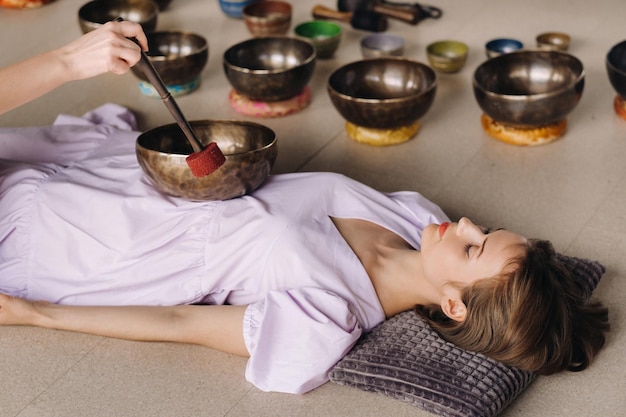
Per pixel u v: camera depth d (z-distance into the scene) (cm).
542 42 375
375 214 230
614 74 308
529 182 291
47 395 209
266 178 232
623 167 296
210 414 201
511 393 197
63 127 269
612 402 203
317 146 317
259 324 202
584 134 316
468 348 202
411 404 200
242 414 201
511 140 311
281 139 322
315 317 201
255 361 201
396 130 315
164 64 332
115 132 269
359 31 412
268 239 214
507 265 195
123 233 221
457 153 310
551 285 196
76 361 219
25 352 222
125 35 201
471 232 202
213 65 378
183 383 210
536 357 195
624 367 212
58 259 227
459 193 287
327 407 202
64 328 218
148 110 340
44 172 241
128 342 224
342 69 326
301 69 325
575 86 297
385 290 216
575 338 208
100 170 241
